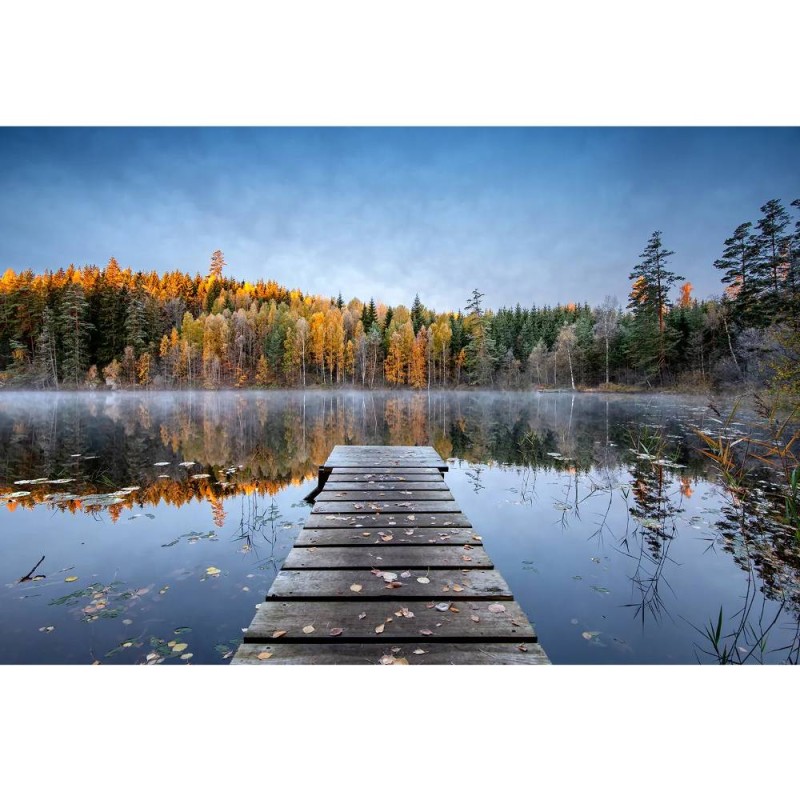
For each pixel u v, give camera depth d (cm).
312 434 1288
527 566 389
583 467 804
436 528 362
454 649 198
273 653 194
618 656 259
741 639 277
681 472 744
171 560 392
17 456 896
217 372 4600
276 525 492
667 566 385
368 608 231
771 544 431
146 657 247
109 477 723
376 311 6588
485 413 2005
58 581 347
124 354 4253
